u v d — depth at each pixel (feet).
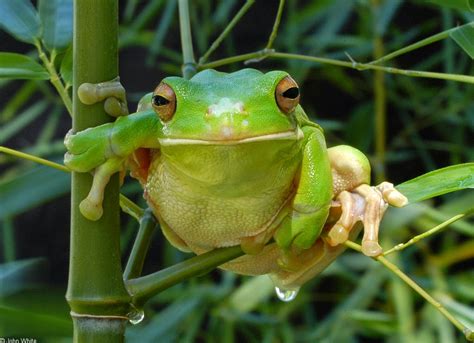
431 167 4.11
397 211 3.19
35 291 2.22
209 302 3.44
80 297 2.07
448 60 3.62
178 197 2.14
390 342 3.29
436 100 4.10
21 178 2.60
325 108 4.75
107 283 2.07
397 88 4.49
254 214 2.14
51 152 3.96
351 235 2.21
